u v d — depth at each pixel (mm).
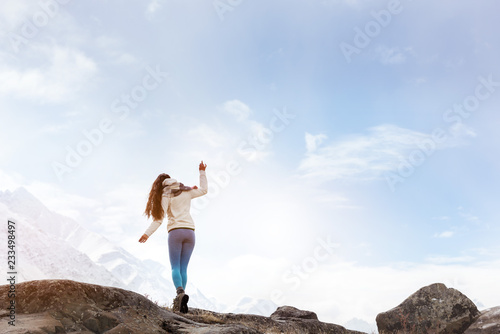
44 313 4469
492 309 11445
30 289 4684
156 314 5316
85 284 5000
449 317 11539
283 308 10500
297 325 8594
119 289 5250
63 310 4559
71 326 4469
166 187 7574
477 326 11133
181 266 7387
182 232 7438
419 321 11688
